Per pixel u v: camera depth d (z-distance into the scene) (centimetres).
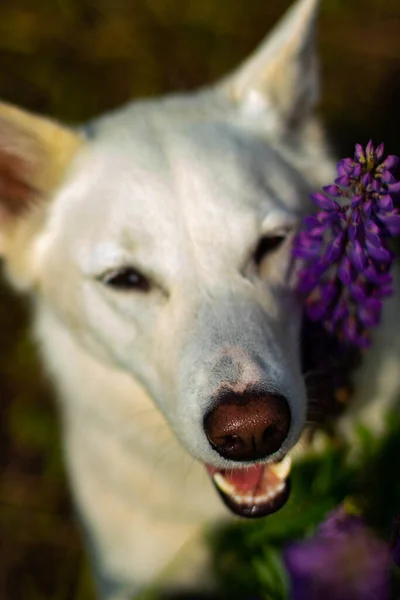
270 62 78
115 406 81
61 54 135
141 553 87
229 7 136
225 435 64
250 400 64
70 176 76
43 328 83
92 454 85
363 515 62
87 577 96
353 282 61
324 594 58
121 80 132
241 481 67
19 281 81
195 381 66
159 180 71
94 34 136
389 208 57
